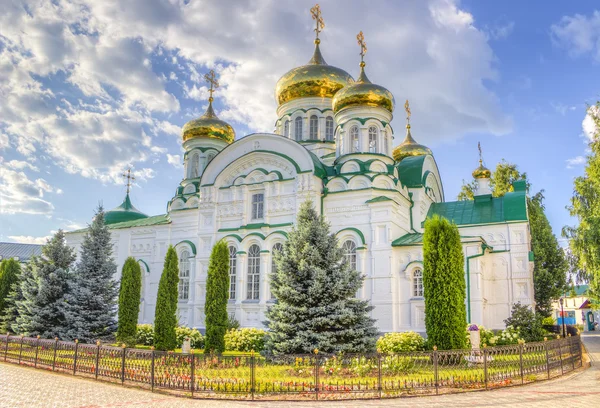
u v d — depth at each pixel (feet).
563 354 67.15
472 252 99.35
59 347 68.13
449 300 70.38
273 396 48.62
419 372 55.67
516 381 55.77
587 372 67.21
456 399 46.57
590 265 109.19
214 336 85.76
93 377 61.21
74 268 107.86
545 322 160.97
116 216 169.37
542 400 45.78
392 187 111.55
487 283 108.37
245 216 120.06
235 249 119.03
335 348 65.36
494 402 44.96
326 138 136.67
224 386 50.96
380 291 102.68
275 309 70.38
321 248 70.79
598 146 102.58
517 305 98.89
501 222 111.34
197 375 52.75
